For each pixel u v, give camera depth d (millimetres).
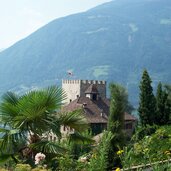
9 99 18234
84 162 13867
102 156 11781
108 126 22109
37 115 17125
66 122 17797
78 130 18031
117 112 22359
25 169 11945
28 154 17234
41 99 16953
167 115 56375
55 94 17453
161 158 11281
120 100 22594
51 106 17344
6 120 17547
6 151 17453
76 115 17938
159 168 9836
